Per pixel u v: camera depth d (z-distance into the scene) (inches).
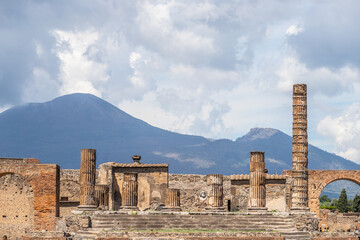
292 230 3053.6
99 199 3440.0
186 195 3964.1
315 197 3875.5
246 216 3139.8
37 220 3253.0
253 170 3336.6
